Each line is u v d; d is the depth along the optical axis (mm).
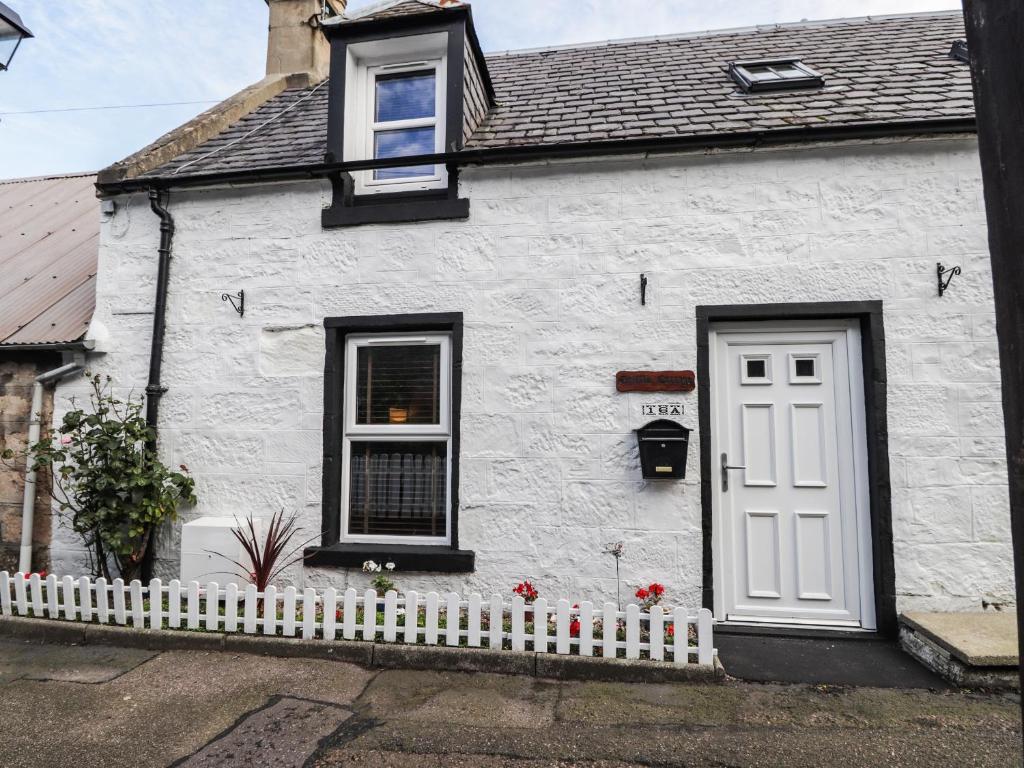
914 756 2617
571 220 4605
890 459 4062
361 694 3213
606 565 4297
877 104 4594
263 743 2730
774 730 2838
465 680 3379
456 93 4840
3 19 3818
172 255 5098
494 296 4625
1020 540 1541
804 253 4316
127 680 3389
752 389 4383
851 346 4293
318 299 4844
